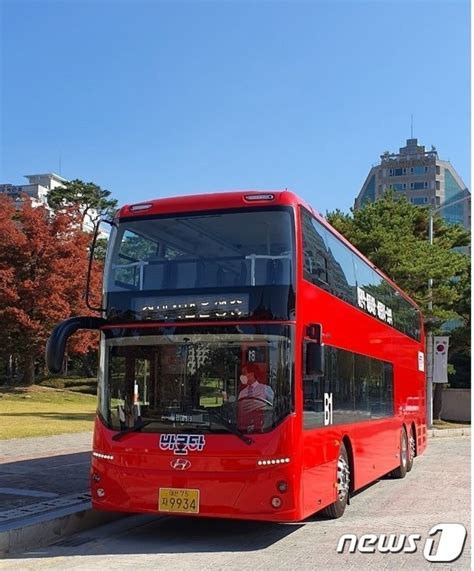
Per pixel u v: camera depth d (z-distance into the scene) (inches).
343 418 409.1
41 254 1605.6
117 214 366.9
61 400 1653.5
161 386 331.9
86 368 2357.3
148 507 320.5
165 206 358.3
